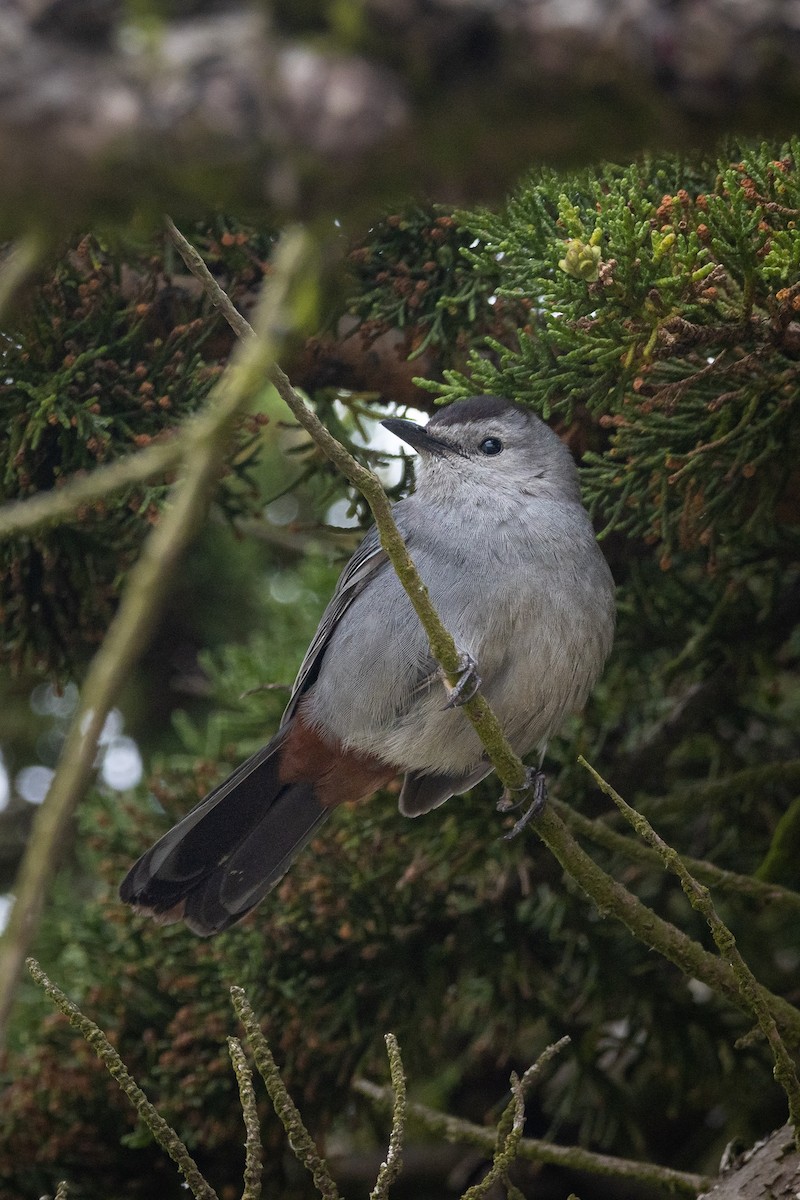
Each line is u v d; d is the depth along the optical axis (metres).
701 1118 9.69
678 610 9.05
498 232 6.92
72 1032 8.62
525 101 2.99
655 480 6.92
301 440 10.71
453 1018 9.02
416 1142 9.81
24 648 8.19
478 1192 5.46
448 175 3.12
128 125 2.91
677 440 6.82
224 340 8.02
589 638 8.02
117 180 3.00
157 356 7.52
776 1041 5.68
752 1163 6.33
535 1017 8.73
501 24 2.92
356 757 8.10
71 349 7.38
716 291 6.08
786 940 9.73
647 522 7.68
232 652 10.44
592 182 6.36
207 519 8.21
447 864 8.55
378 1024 8.38
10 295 3.52
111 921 8.84
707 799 8.16
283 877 8.46
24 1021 8.92
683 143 3.18
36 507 3.85
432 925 8.67
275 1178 8.61
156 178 3.00
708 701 8.75
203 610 11.87
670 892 9.13
